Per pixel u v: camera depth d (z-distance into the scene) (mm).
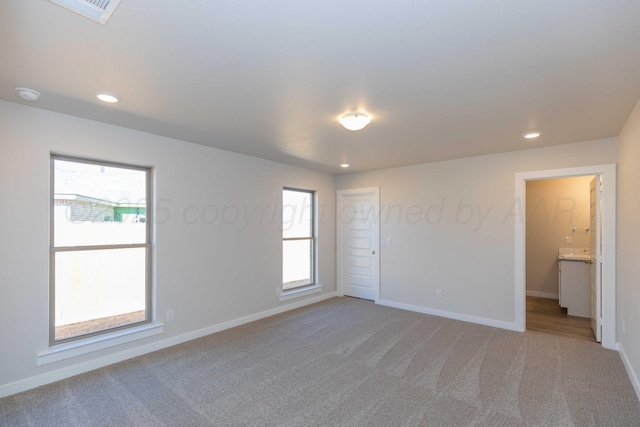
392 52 1771
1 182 2490
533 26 1532
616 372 2850
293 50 1755
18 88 2238
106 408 2324
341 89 2252
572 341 3623
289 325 4215
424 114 2730
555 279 5797
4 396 2471
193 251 3756
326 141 3609
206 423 2158
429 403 2381
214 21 1497
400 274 5066
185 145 3680
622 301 3207
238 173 4266
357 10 1415
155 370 2920
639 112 2443
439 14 1443
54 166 2836
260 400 2430
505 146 3795
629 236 2881
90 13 1426
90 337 3004
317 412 2277
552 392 2521
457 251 4492
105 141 3025
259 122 2967
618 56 1800
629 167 2852
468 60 1855
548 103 2488
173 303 3562
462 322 4328
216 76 2064
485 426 2109
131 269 3342
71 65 1920
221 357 3201
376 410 2297
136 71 2000
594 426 2104
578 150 3611
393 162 4766
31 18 1451
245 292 4340
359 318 4512
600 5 1375
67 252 2916
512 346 3477
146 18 1470
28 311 2609
